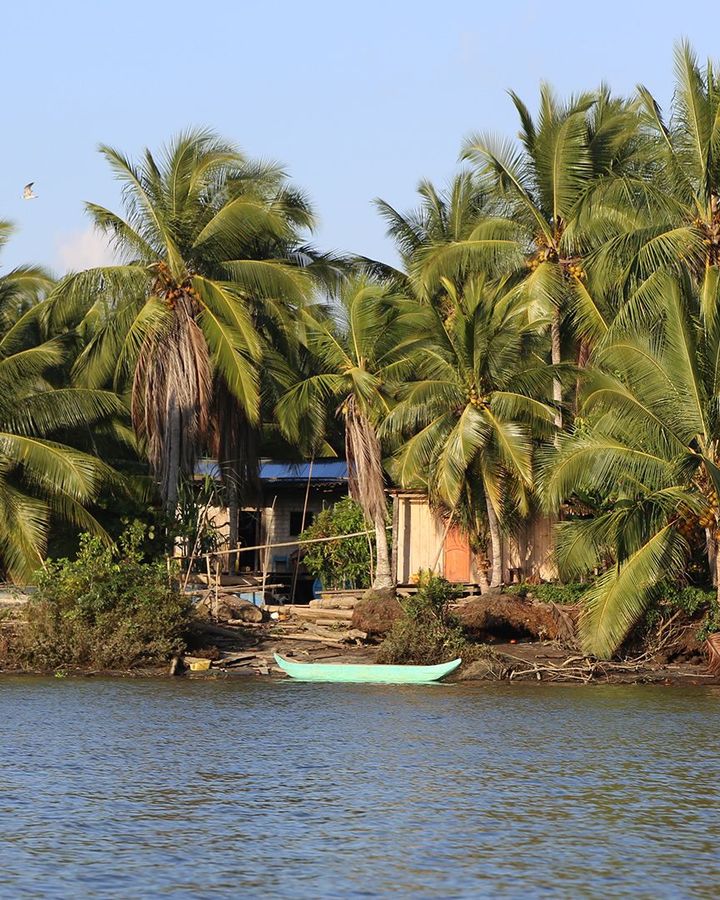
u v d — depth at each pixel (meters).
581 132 95.38
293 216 106.00
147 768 47.03
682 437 78.56
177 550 95.81
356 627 84.00
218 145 100.06
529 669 77.00
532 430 86.25
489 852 35.28
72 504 89.00
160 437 95.56
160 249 98.00
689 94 85.19
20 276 102.06
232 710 62.44
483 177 100.12
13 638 79.69
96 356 101.56
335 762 48.56
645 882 32.53
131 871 33.09
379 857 34.66
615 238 86.12
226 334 94.44
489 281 101.81
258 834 37.09
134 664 77.88
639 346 78.62
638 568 75.81
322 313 109.56
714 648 76.94
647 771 47.03
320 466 115.06
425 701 66.50
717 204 86.19
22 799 41.41
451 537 91.19
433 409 87.81
